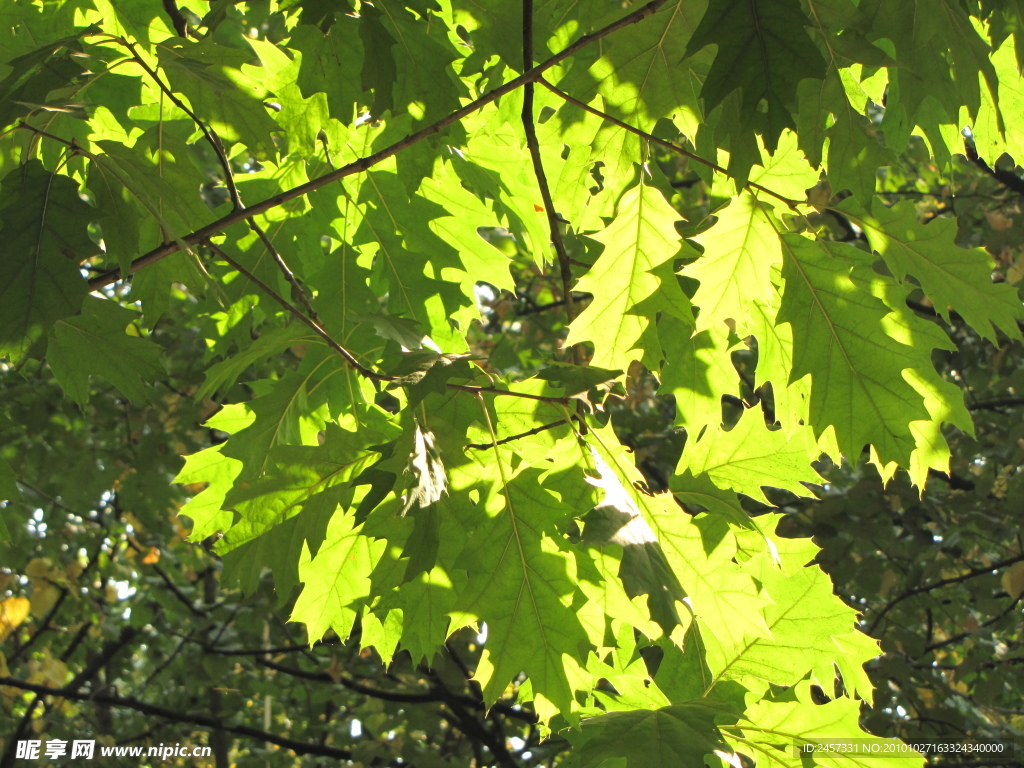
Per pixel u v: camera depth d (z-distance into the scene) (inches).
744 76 56.3
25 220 57.6
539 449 61.6
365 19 60.7
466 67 63.7
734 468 63.7
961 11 58.9
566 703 60.3
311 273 71.6
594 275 63.9
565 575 60.3
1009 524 105.0
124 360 61.3
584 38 59.7
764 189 62.0
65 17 66.4
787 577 62.8
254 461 64.6
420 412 60.3
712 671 63.2
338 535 62.7
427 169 67.1
